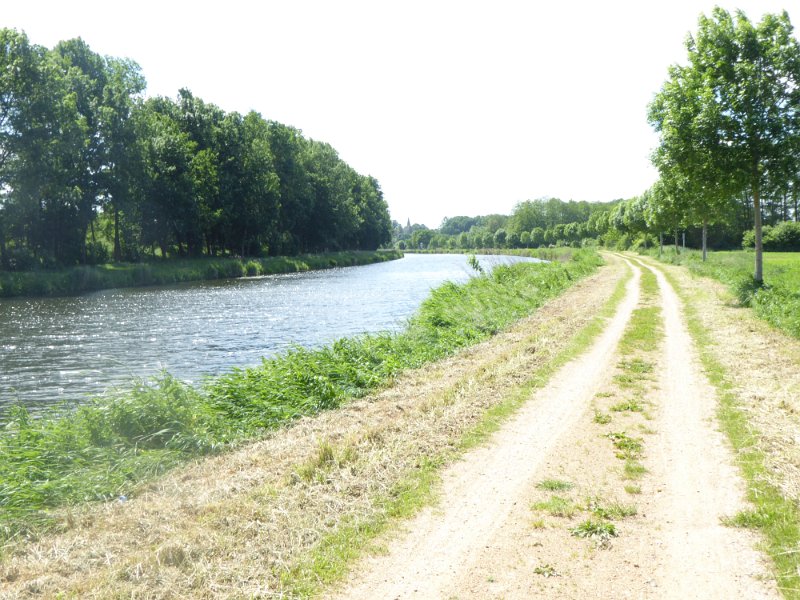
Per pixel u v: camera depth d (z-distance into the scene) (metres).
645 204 66.06
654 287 27.31
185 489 6.51
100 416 8.66
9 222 39.94
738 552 4.71
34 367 16.31
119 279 42.97
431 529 5.29
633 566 4.58
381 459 6.98
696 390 9.67
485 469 6.68
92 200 46.66
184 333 21.77
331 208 86.19
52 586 4.48
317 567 4.66
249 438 8.66
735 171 18.89
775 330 14.23
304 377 11.16
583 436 7.66
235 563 4.71
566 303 22.33
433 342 15.84
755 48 18.78
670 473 6.38
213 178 57.31
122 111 47.91
